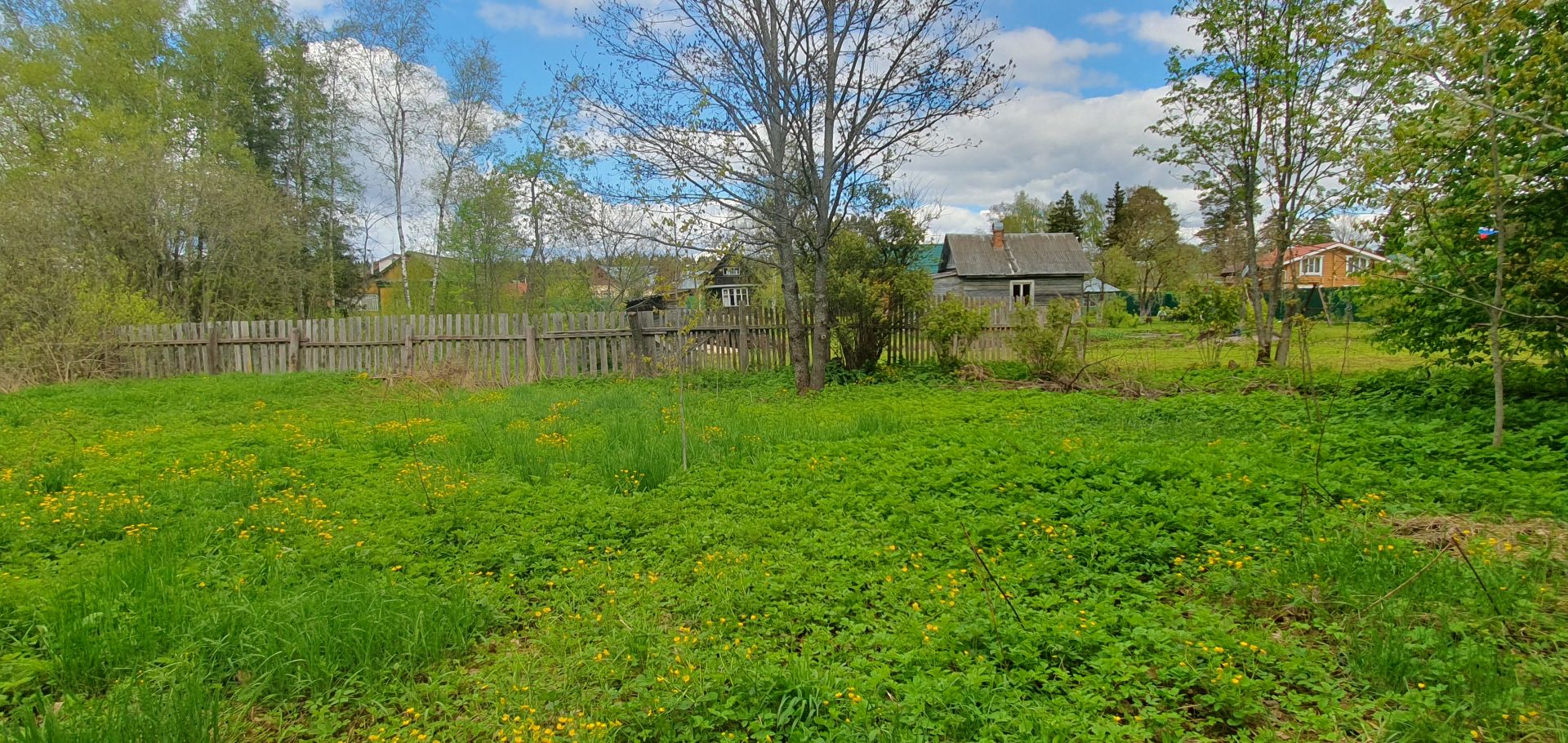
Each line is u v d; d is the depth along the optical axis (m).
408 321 15.86
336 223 29.50
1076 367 13.88
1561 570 4.12
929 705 3.04
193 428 9.82
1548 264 6.87
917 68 12.20
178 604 3.96
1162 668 3.27
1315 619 3.74
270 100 28.67
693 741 2.98
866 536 5.16
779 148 12.65
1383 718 2.92
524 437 8.42
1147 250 51.09
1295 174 13.22
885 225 16.14
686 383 14.31
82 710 3.03
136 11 24.02
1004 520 5.23
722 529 5.36
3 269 15.84
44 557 4.97
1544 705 2.95
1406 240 8.03
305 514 5.75
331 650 3.60
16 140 21.08
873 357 15.64
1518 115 5.78
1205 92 13.60
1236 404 9.73
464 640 3.87
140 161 19.53
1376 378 10.47
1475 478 5.70
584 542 5.23
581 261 34.19
